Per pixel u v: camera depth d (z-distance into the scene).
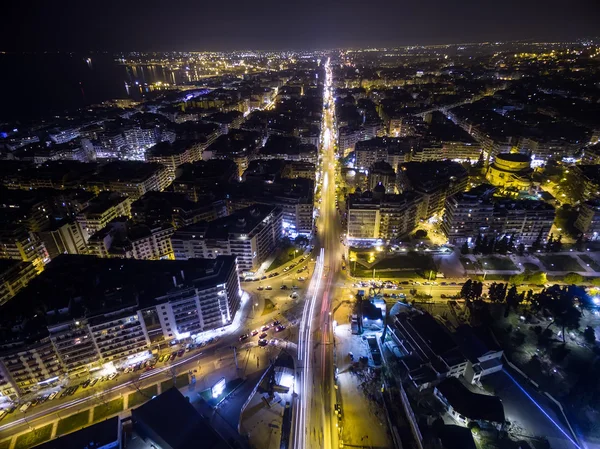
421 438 129.38
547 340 172.75
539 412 142.75
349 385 157.75
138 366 170.50
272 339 183.00
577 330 176.50
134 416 131.12
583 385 145.75
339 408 147.50
